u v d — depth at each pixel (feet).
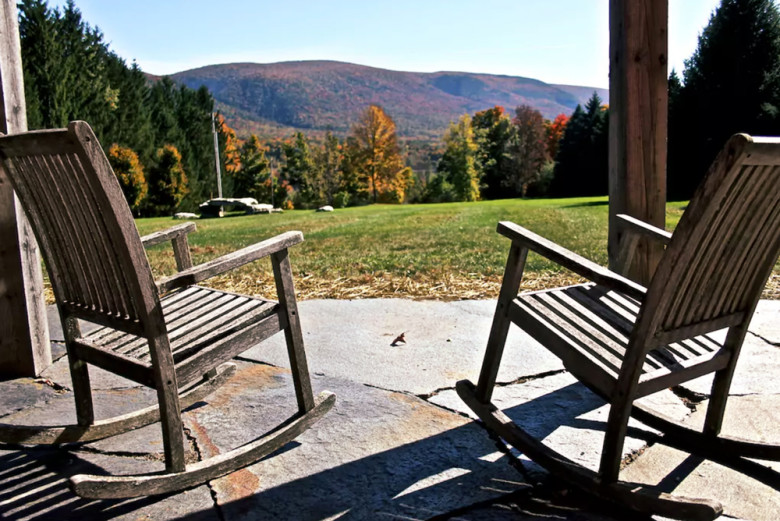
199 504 6.20
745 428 7.53
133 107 127.54
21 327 9.72
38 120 102.37
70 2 119.34
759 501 6.05
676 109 73.77
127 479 6.05
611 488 5.91
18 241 9.46
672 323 5.77
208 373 8.85
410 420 7.98
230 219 61.77
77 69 115.34
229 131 174.19
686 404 8.29
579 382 9.16
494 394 8.77
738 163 4.53
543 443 7.23
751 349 10.23
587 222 35.29
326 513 5.98
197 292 8.38
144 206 111.65
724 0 70.13
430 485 6.43
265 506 6.12
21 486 6.63
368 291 15.57
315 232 34.55
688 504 5.44
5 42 9.05
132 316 6.33
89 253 6.25
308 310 13.80
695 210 4.85
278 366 10.12
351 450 7.23
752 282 6.27
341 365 10.09
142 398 9.00
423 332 11.81
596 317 6.97
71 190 5.78
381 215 52.90
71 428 7.43
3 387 9.43
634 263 9.50
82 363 7.43
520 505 6.07
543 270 17.35
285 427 7.31
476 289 15.29
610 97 9.28
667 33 8.91
